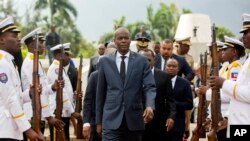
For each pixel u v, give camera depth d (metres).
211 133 7.73
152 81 8.54
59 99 10.70
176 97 10.44
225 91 6.71
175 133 10.34
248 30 6.84
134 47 18.25
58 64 11.70
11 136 6.93
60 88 10.72
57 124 10.16
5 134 6.87
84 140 12.73
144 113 8.45
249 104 6.67
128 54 8.55
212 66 7.38
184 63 12.59
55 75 11.61
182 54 14.52
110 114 8.42
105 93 8.63
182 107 10.41
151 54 9.94
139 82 8.50
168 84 9.90
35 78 7.85
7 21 7.24
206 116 9.95
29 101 8.34
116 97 8.41
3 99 6.88
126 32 8.50
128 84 8.42
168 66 10.50
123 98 8.41
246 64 6.64
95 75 9.59
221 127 7.83
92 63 13.90
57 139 10.32
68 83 12.09
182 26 25.80
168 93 9.88
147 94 8.48
